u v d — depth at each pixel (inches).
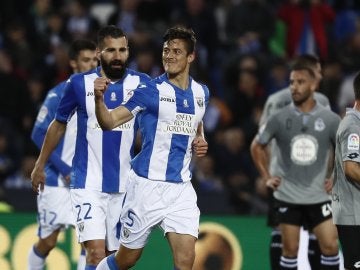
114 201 982.4
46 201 1119.6
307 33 1706.4
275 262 1164.5
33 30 1765.5
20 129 1593.3
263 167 1118.4
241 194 1346.0
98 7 1961.1
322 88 1488.7
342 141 945.5
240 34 1770.4
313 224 1114.1
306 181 1100.5
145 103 883.4
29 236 1232.8
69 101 975.6
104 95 973.8
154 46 1673.2
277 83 1643.7
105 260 924.0
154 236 1250.0
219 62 1765.5
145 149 896.9
